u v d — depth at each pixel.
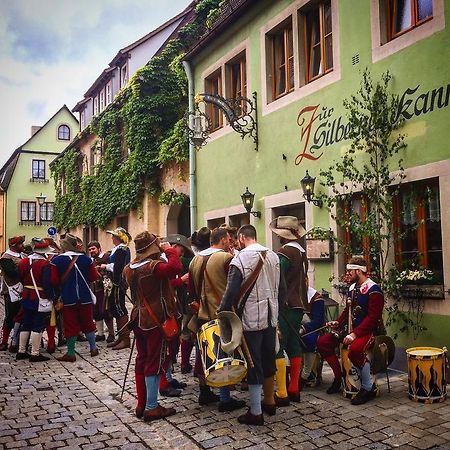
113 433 4.61
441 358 5.24
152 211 15.80
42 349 8.73
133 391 5.96
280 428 4.59
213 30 11.50
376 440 4.27
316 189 8.49
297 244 5.57
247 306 4.67
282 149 9.48
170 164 14.73
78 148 24.88
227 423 4.76
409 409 5.01
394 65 6.97
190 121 13.02
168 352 5.21
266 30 10.03
